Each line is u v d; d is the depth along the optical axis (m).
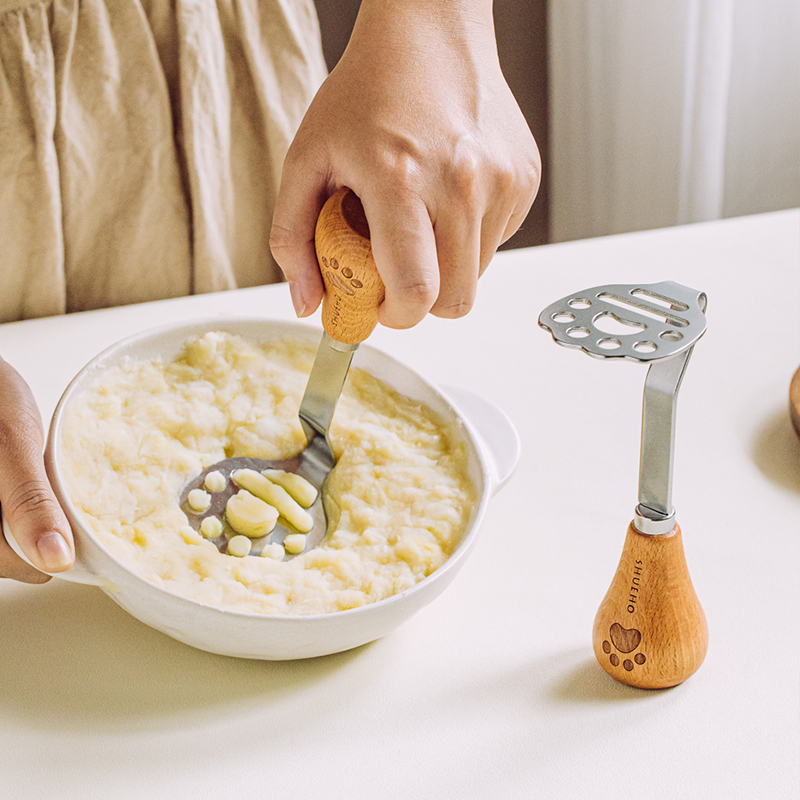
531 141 0.73
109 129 0.99
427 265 0.66
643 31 1.63
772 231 1.15
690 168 1.65
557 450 0.83
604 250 1.11
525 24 1.93
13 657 0.69
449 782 0.64
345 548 0.70
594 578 0.74
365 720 0.66
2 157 0.96
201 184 1.03
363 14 0.71
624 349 0.59
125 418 0.73
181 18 0.98
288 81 1.06
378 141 0.67
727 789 0.64
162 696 0.67
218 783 0.64
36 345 0.92
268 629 0.64
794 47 1.61
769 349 0.93
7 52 0.95
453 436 0.73
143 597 0.64
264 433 0.74
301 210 0.69
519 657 0.69
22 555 0.65
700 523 0.77
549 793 0.64
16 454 0.66
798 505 0.78
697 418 0.86
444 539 0.70
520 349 0.93
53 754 0.65
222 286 1.10
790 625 0.71
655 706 0.67
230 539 0.70
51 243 0.99
